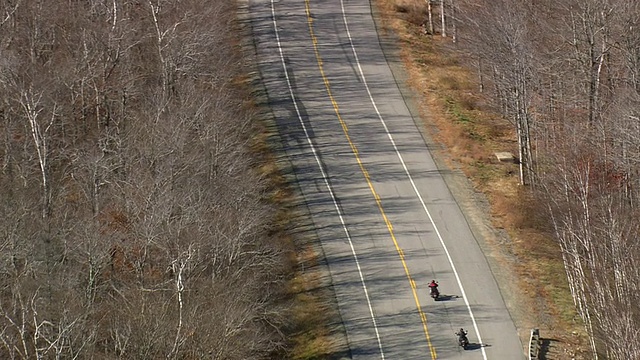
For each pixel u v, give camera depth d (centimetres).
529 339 9569
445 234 11594
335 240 11538
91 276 8912
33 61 12456
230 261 9550
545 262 10925
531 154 12675
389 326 9900
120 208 10275
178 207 10312
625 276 9119
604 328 8888
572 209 11125
